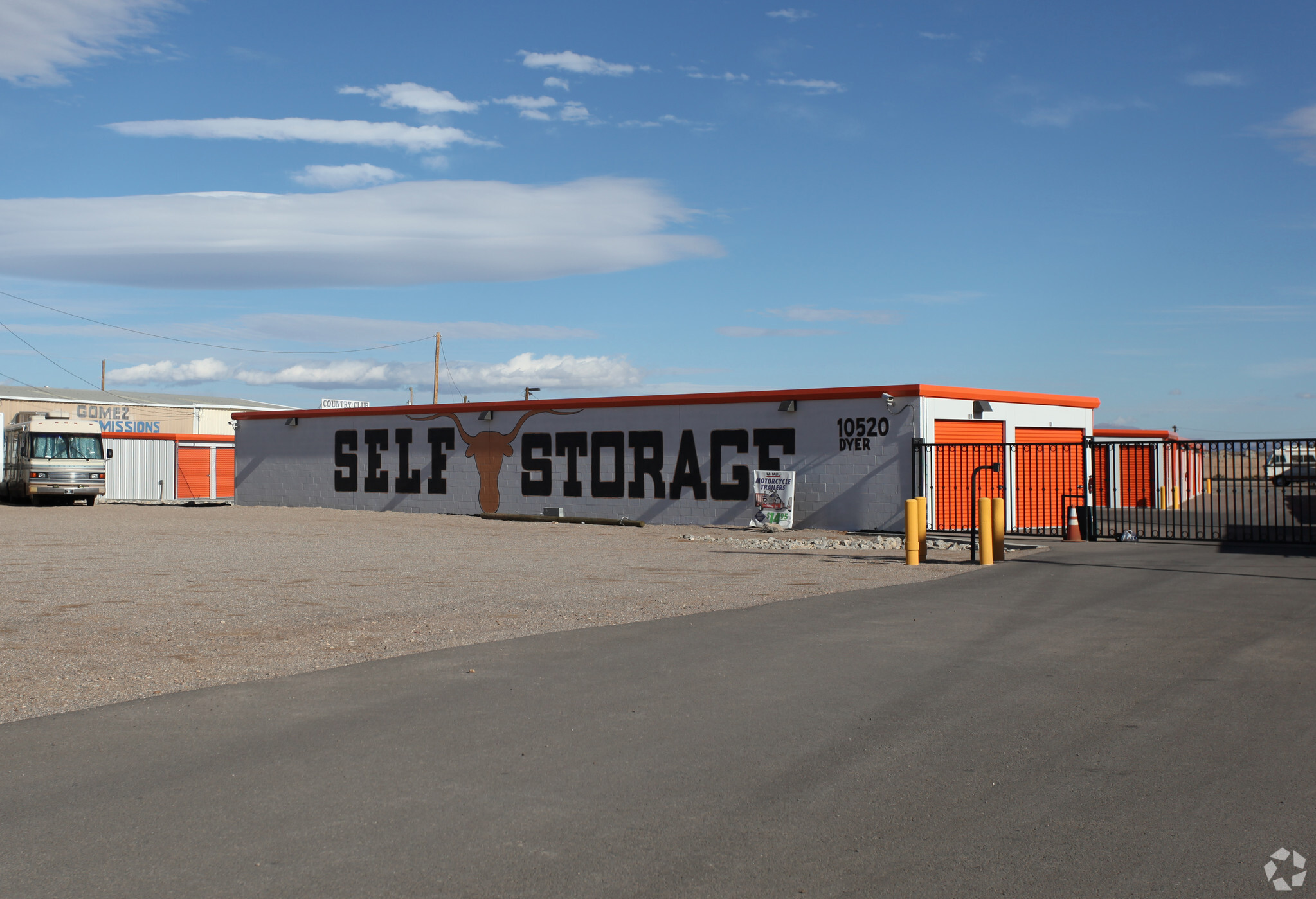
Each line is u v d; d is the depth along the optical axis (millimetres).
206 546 21281
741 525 27969
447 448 34312
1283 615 11508
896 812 5273
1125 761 6098
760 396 27672
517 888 4379
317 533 25547
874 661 9047
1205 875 4504
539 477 32031
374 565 17500
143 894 4320
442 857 4699
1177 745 6414
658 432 29609
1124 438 39438
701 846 4832
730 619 11391
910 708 7398
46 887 4383
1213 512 32250
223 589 14227
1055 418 29578
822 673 8531
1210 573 15578
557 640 10102
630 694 7820
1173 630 10539
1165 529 25516
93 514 34219
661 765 6055
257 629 10844
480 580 15328
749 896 4301
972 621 11164
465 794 5559
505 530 27172
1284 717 7094
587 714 7230
